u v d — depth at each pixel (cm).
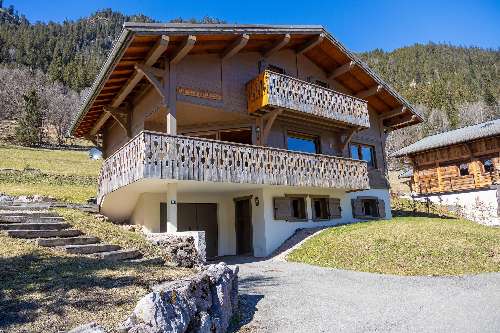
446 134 3512
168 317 487
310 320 704
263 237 1546
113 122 2033
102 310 548
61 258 795
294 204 1753
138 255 978
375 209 2134
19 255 764
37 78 10088
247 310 757
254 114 1631
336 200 1886
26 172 2891
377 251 1291
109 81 1467
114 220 1662
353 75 2067
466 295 877
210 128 1716
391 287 954
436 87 11531
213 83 1541
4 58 12438
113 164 1438
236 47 1493
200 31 1319
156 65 1434
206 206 1692
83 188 2534
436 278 1055
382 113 2323
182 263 1024
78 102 8275
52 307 542
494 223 2783
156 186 1365
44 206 1306
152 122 1609
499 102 10781
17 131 5838
